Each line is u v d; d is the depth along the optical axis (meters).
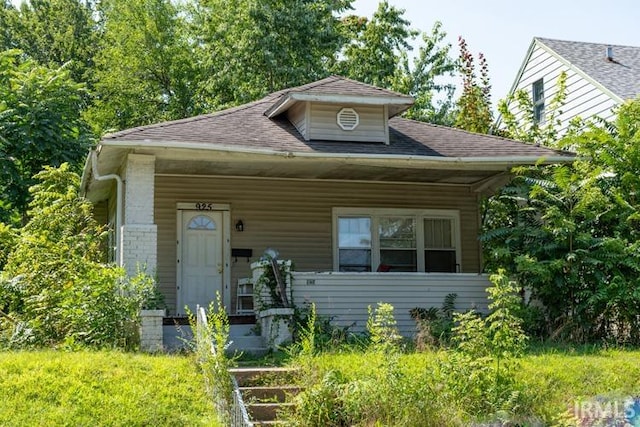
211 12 33.88
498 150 16.08
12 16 38.47
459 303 15.21
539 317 14.22
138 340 12.20
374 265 18.00
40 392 9.19
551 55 24.66
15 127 19.94
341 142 15.66
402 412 8.95
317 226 17.80
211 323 10.37
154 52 35.09
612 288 13.52
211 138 14.30
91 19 39.72
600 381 10.40
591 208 14.42
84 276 12.56
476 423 9.08
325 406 9.02
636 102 16.84
